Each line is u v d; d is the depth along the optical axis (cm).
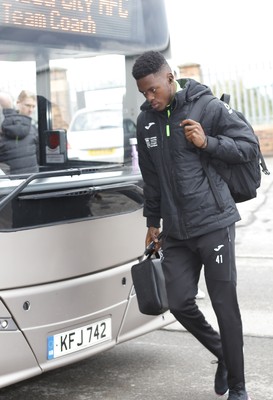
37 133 440
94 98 472
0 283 387
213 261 394
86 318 425
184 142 388
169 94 387
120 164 471
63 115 455
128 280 450
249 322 581
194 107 390
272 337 545
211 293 400
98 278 430
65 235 413
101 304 434
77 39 464
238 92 1584
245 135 390
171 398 444
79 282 420
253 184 401
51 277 408
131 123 483
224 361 407
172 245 405
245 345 529
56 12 454
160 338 560
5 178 403
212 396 444
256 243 866
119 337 450
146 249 425
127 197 450
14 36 434
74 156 456
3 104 430
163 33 505
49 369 411
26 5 438
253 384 458
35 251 400
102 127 470
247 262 781
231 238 396
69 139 454
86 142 462
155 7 502
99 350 436
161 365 502
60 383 478
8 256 389
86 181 428
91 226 427
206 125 391
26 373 402
